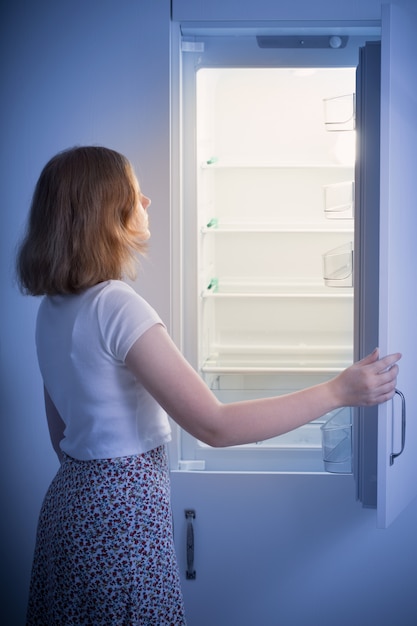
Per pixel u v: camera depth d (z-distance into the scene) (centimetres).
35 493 228
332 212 221
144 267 217
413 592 223
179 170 218
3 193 219
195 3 213
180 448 228
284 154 247
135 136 216
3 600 230
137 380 125
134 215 128
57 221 121
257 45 219
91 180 121
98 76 215
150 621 125
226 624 225
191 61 220
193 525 223
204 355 241
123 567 123
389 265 162
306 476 221
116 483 123
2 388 224
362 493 196
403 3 211
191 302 223
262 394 239
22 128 217
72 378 123
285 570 223
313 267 251
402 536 222
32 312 222
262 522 222
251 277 252
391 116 161
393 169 163
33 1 214
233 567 224
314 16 211
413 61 175
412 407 182
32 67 216
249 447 228
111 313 119
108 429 122
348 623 225
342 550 222
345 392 127
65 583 125
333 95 243
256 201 250
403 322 173
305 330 251
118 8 214
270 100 245
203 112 234
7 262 221
